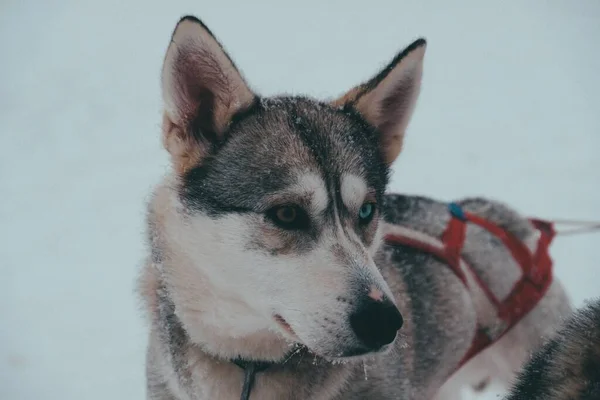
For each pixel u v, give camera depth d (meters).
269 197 2.34
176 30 2.37
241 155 2.44
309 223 2.35
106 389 4.13
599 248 5.62
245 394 2.48
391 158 2.79
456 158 7.63
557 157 7.72
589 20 12.93
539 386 2.22
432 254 3.13
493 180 7.10
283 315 2.30
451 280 3.11
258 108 2.56
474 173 7.26
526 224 3.51
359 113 2.72
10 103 8.84
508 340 3.34
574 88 9.91
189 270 2.43
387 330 2.15
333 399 2.55
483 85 10.09
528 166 7.46
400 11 13.78
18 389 4.09
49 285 5.12
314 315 2.21
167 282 2.49
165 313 2.54
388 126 2.78
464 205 3.60
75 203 6.44
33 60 10.49
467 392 3.68
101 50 11.04
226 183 2.41
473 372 3.54
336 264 2.26
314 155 2.41
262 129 2.48
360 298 2.17
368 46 11.76
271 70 10.45
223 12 13.48
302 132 2.48
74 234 5.88
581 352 2.19
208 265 2.38
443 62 11.07
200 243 2.39
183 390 2.54
